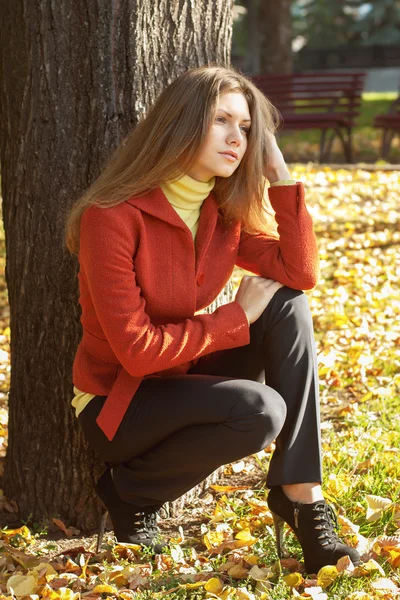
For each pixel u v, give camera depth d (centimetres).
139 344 235
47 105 288
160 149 242
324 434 347
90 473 302
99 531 273
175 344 238
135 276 245
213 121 241
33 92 290
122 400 245
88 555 272
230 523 284
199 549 272
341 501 282
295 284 256
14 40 293
